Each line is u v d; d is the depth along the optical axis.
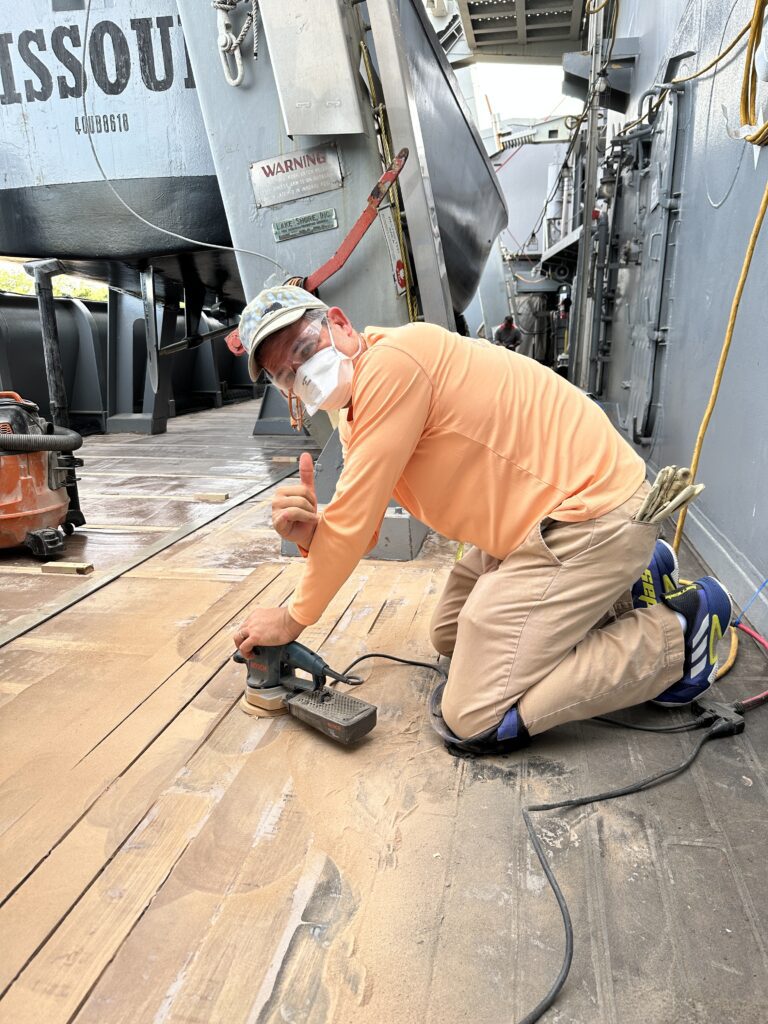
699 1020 0.97
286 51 2.65
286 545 3.17
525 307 12.75
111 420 7.49
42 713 1.81
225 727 1.74
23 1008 1.00
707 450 2.99
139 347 7.68
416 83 3.95
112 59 3.90
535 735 1.67
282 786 1.50
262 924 1.14
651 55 5.20
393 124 2.84
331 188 2.95
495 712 1.55
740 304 2.61
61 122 4.08
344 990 1.02
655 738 1.67
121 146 4.09
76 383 7.53
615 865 1.26
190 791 1.49
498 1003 1.00
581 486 1.53
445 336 1.57
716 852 1.29
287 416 7.12
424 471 1.58
